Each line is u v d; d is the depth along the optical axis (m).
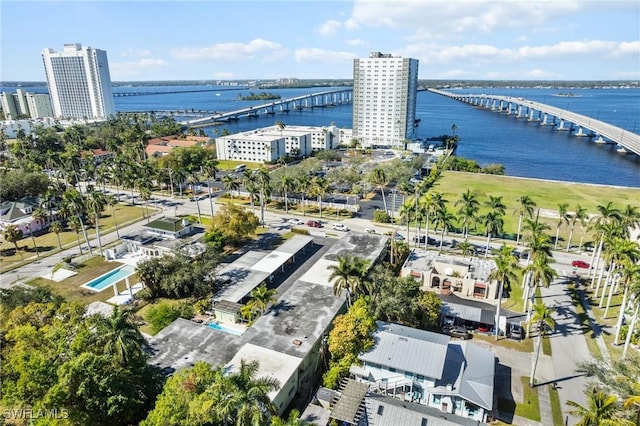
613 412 40.19
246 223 105.94
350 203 145.62
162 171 164.38
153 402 49.88
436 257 94.88
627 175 196.75
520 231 108.56
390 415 49.84
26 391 44.19
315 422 50.03
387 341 60.25
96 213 103.56
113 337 49.34
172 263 82.75
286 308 71.25
